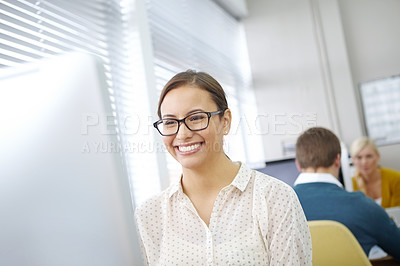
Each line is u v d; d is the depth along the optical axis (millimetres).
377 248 1811
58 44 1908
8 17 1659
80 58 500
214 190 1058
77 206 513
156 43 2887
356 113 4344
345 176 2168
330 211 1592
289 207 989
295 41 4582
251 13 4770
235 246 966
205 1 3955
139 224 1080
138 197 2348
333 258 1175
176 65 3145
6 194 543
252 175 1082
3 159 540
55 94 510
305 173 1722
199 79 1014
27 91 523
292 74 4590
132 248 509
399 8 4336
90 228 511
